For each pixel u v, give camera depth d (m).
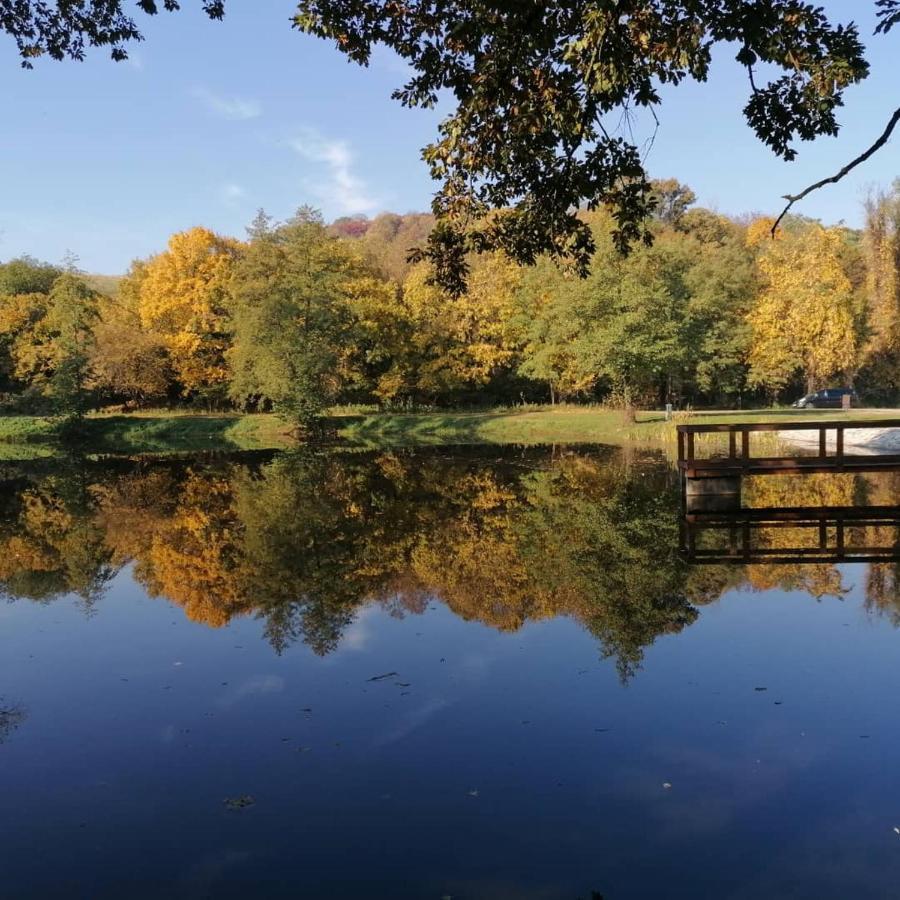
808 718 6.28
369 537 13.95
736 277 45.22
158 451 34.94
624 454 28.28
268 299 37.97
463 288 8.73
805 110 7.02
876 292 43.28
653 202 8.16
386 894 4.23
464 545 13.11
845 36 6.68
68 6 8.95
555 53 7.02
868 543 12.77
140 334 44.81
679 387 47.62
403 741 6.02
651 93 7.16
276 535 14.39
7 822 5.01
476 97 6.97
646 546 12.80
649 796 5.16
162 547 13.62
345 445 35.41
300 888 4.29
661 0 6.85
